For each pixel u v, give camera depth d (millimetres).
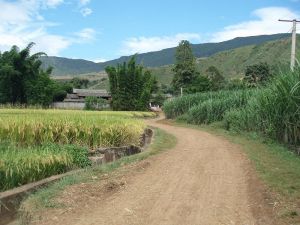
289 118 18125
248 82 57969
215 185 11172
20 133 14570
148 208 8961
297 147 17453
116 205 9156
